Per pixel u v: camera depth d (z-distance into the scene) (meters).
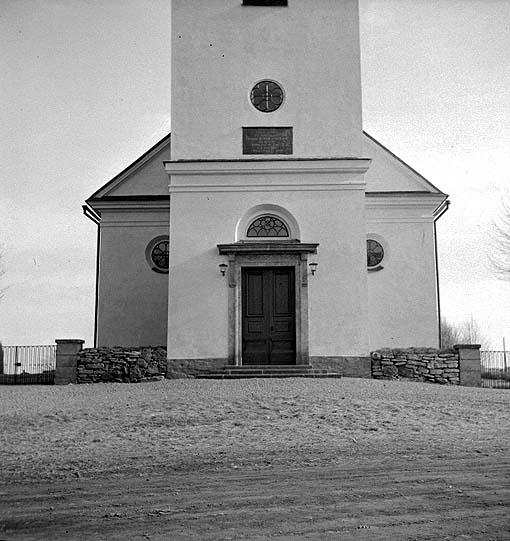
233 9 22.56
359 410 15.52
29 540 6.89
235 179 21.88
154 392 18.14
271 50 22.41
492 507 7.80
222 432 13.72
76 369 21.52
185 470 10.48
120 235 24.66
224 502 8.24
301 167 21.83
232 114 22.19
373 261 24.44
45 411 15.99
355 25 22.53
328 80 22.31
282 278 21.52
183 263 21.56
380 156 25.03
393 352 21.23
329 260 21.47
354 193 21.73
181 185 21.83
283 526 7.19
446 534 6.86
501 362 28.20
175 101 22.23
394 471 9.91
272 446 12.40
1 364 28.89
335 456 11.36
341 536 6.82
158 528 7.23
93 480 9.90
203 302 21.36
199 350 21.17
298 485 9.07
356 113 22.17
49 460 11.54
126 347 22.30
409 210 24.59
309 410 15.52
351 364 21.05
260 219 21.95
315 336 21.16
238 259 21.45
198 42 22.45
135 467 10.84
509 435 13.27
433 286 24.22
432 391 18.22
